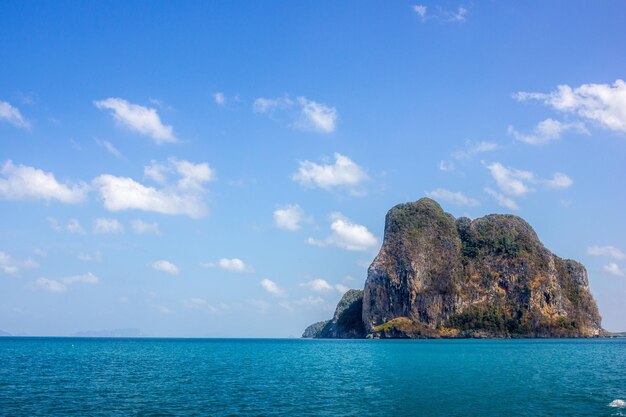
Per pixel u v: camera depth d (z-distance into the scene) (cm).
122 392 5756
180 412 4572
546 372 7762
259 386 6281
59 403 5038
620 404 4784
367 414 4450
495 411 4538
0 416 4416
